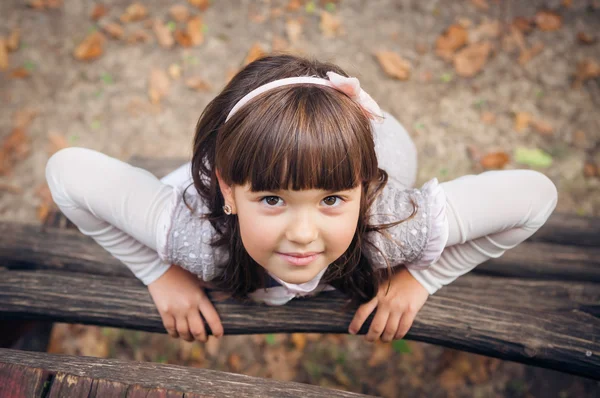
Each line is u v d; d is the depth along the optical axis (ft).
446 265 5.32
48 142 11.26
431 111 11.59
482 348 5.18
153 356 8.98
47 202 10.39
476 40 12.48
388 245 4.67
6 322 6.40
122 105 11.85
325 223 3.85
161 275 5.39
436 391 8.67
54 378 4.10
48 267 6.47
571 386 8.55
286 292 5.13
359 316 5.21
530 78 11.96
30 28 12.80
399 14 13.07
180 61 12.48
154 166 8.40
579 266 6.91
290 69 4.16
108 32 12.85
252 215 3.86
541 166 10.65
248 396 4.06
